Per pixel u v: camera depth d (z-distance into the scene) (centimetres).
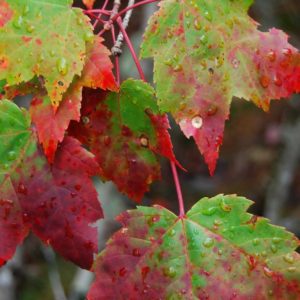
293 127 148
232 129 170
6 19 43
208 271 44
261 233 44
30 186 44
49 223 44
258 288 44
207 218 45
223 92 44
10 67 43
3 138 44
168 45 44
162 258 44
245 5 46
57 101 43
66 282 128
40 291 123
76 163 44
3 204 44
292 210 140
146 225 44
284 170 140
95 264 43
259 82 45
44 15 43
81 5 88
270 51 45
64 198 44
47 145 43
